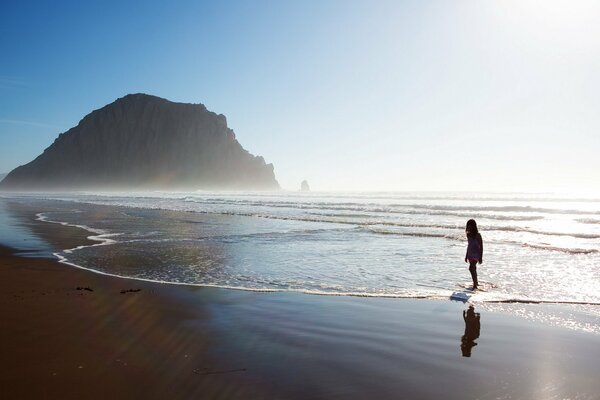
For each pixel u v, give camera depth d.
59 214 42.47
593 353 6.34
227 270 13.68
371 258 16.12
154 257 16.28
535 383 5.27
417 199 83.62
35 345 6.61
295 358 6.14
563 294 10.32
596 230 26.83
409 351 6.47
